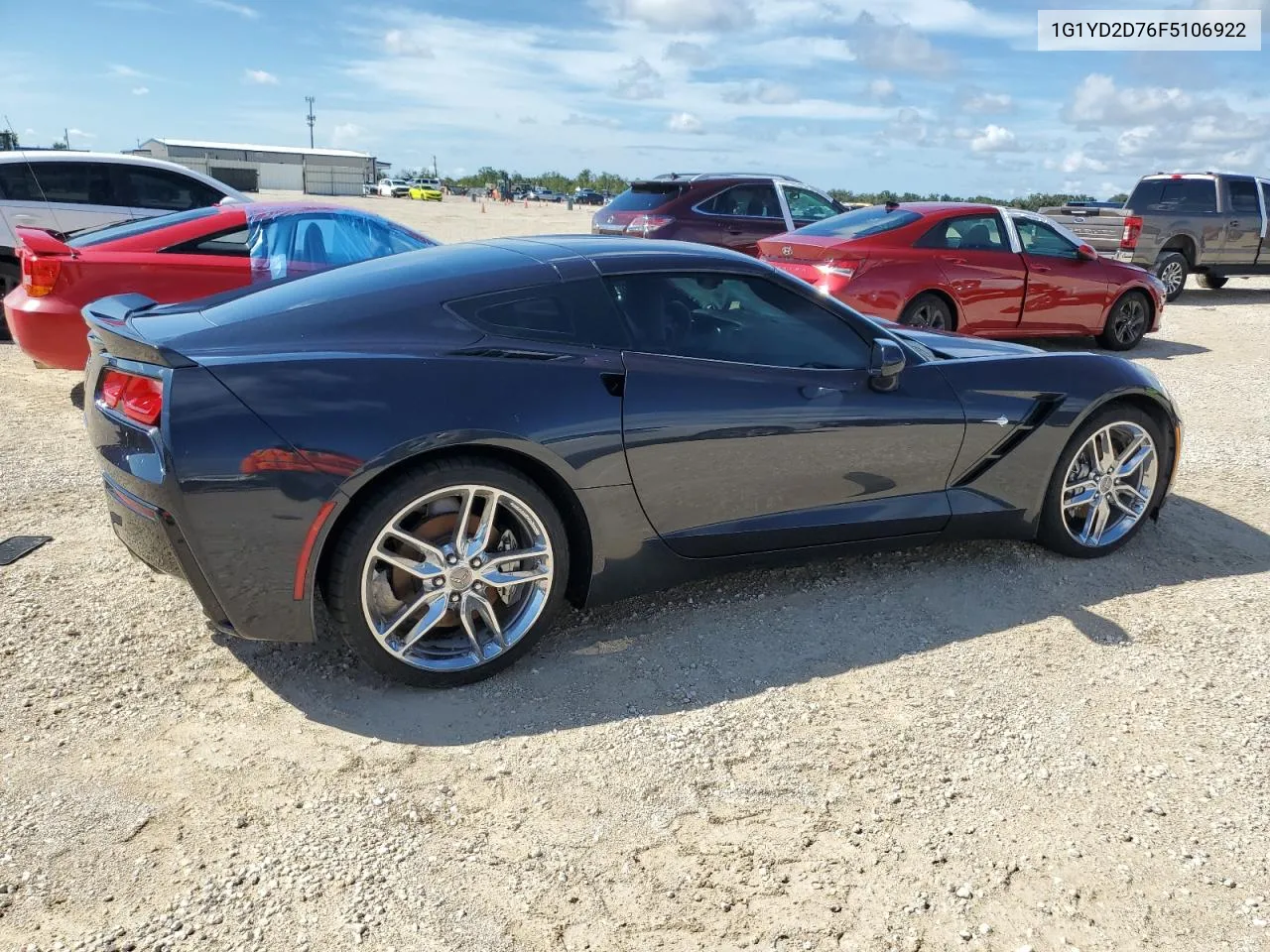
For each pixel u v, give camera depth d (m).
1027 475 3.89
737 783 2.57
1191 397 7.43
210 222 5.96
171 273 5.73
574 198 90.81
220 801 2.44
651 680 3.08
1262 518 4.66
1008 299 8.58
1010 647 3.34
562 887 2.19
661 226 10.84
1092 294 9.00
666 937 2.05
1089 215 15.23
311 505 2.66
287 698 2.92
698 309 3.34
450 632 3.09
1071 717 2.91
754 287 3.45
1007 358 3.90
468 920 2.08
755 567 3.53
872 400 3.54
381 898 2.13
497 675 3.08
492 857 2.28
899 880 2.23
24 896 2.10
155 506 2.63
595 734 2.78
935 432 3.65
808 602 3.65
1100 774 2.63
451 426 2.79
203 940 2.00
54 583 3.61
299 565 2.71
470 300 3.01
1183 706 2.98
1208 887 2.23
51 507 4.38
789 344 3.48
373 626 2.83
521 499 2.95
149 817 2.37
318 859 2.25
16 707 2.81
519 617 3.07
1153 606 3.68
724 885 2.20
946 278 8.16
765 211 11.35
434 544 2.91
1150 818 2.46
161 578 3.68
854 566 3.99
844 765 2.66
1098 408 3.98
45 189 8.64
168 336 2.74
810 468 3.45
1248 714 2.94
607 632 3.39
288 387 2.66
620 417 3.08
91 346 3.06
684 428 3.18
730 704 2.95
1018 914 2.13
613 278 3.22
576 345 3.09
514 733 2.78
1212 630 3.49
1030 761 2.69
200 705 2.87
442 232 24.56
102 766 2.56
